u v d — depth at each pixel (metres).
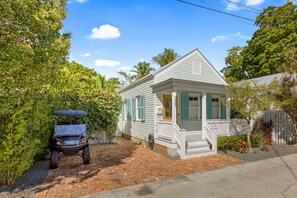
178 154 7.97
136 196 4.22
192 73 11.13
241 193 4.34
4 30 3.73
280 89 9.44
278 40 18.14
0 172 4.59
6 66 4.03
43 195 4.28
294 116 9.82
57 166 6.35
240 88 8.62
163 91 9.20
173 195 4.26
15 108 4.74
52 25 4.91
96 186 4.81
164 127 8.86
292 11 18.00
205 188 4.65
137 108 12.33
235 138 9.27
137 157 7.95
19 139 4.79
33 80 5.08
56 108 8.90
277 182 5.01
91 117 10.93
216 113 11.90
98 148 10.02
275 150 9.10
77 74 18.33
